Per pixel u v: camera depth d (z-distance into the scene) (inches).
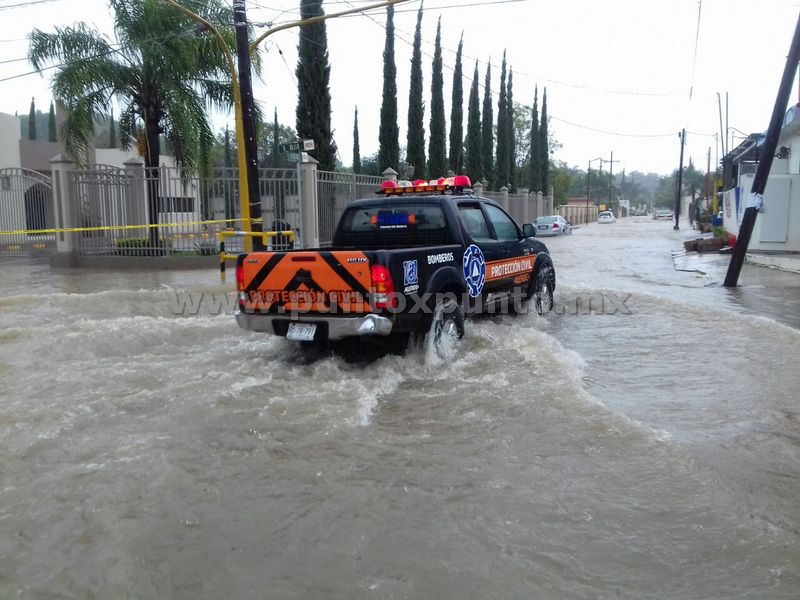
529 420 191.6
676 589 112.0
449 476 156.2
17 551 126.6
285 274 247.6
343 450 172.9
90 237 687.1
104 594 113.3
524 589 112.3
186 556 124.0
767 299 415.5
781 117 458.6
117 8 681.0
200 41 690.8
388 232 301.3
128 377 241.0
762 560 119.4
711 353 272.1
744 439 176.2
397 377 238.8
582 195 5703.7
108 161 1289.4
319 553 124.3
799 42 457.7
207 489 150.9
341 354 270.4
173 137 755.4
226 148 1459.2
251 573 118.3
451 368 249.4
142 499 145.9
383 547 125.7
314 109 844.0
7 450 173.6
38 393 222.8
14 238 813.2
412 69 1197.7
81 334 309.7
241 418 196.9
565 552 123.2
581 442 174.7
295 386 228.8
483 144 1632.6
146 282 532.7
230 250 697.6
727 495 144.1
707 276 549.6
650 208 7263.8
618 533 129.4
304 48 837.2
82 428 189.6
